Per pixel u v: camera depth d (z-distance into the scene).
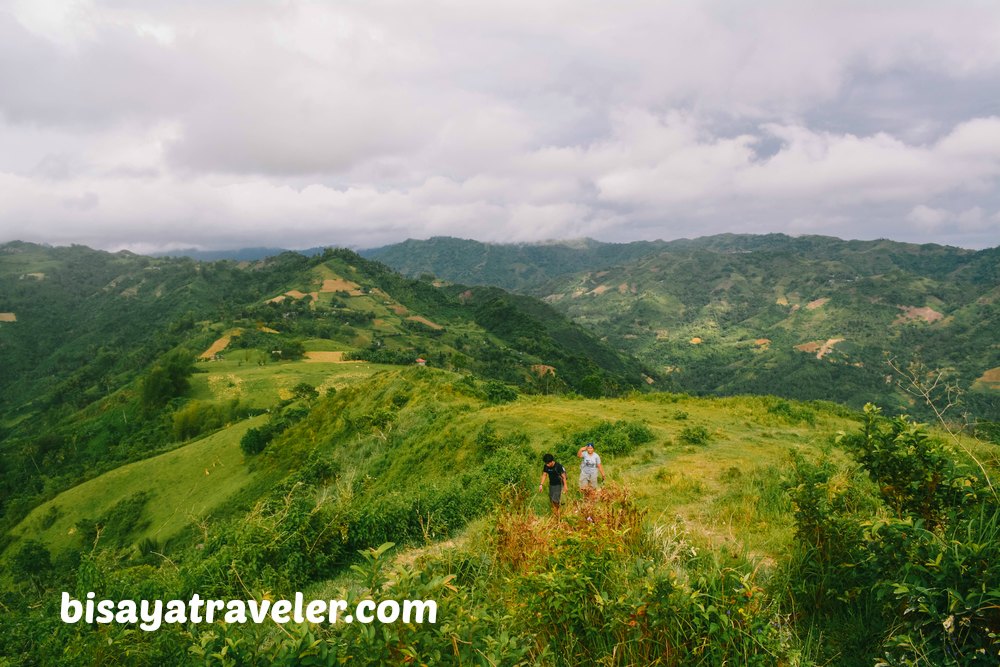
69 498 65.25
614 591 4.68
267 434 60.28
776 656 3.81
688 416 27.36
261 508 14.27
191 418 98.44
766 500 10.32
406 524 12.86
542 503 13.80
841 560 5.18
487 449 24.69
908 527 4.11
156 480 63.56
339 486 23.41
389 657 3.27
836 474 10.46
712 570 4.48
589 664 4.25
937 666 3.46
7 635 8.25
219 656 3.26
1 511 88.94
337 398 55.81
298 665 3.17
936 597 3.64
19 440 131.12
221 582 10.16
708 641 3.88
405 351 169.75
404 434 35.72
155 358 179.12
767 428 23.72
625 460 18.39
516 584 5.32
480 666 3.34
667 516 10.16
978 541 4.05
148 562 13.77
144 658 6.81
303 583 10.81
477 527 11.45
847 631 4.69
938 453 4.86
